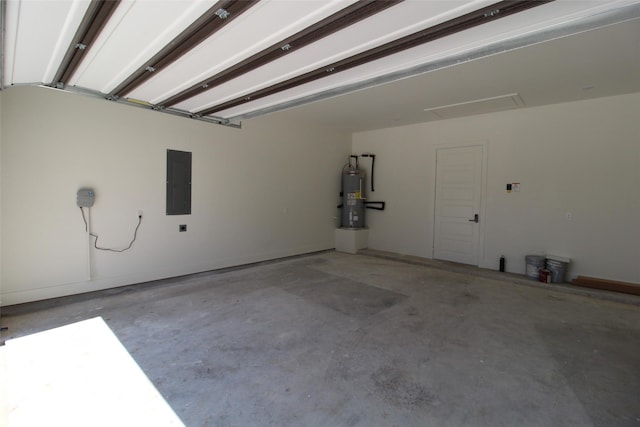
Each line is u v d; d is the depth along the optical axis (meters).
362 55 2.42
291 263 5.84
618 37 2.69
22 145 3.42
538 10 1.82
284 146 6.14
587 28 1.90
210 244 5.16
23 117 3.41
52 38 2.14
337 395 2.09
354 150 7.45
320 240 7.01
